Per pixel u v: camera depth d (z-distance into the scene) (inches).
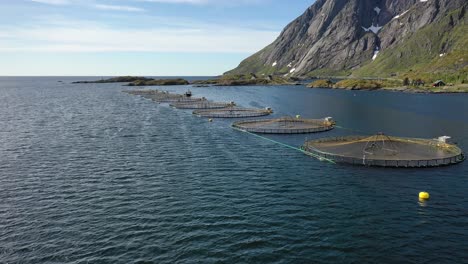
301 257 1459.2
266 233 1652.3
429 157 2851.9
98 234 1657.2
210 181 2390.5
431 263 1425.9
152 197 2102.6
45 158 3029.0
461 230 1700.3
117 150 3319.4
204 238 1608.0
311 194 2150.6
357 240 1595.7
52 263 1433.3
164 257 1460.4
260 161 2903.5
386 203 2018.9
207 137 3939.5
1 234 1665.8
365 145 3164.4
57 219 1818.4
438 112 6274.6
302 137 3944.4
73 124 4990.2
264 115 5900.6
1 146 3503.9
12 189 2252.7
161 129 4503.0
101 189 2246.6
